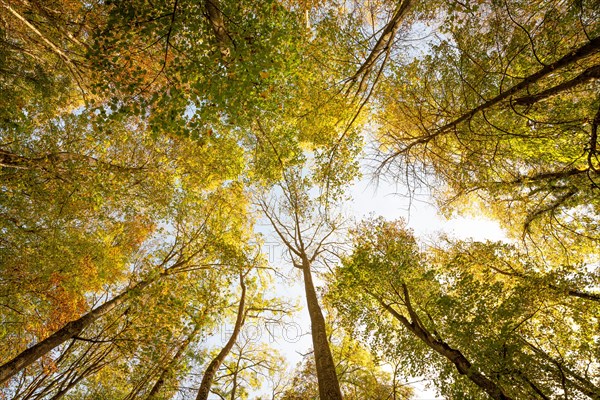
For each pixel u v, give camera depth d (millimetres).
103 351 10969
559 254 13781
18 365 7266
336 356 14727
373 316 11172
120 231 11500
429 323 10109
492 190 11000
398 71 9914
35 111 8695
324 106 10445
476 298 9117
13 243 8375
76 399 11875
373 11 10516
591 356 8617
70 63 7871
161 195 10781
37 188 8523
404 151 9914
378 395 13953
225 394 14016
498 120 8875
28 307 8922
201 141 6082
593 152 7453
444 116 9219
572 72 8328
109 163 9344
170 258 12469
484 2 7832
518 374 8023
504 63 8438
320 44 9719
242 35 6156
